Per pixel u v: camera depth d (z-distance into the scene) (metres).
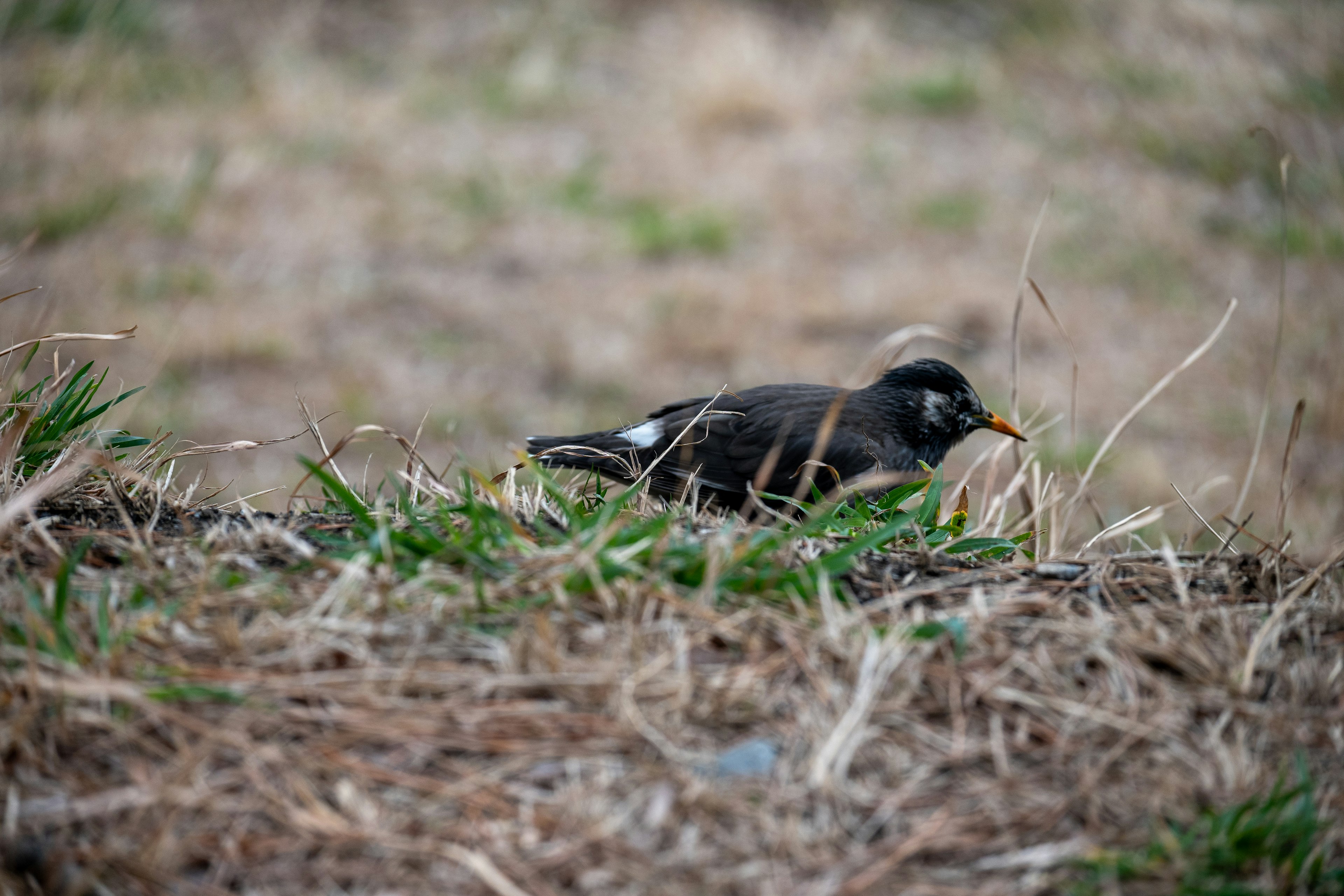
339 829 4.38
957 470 15.42
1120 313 21.50
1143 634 5.46
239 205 24.14
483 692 4.89
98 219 23.06
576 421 18.02
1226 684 5.25
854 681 5.03
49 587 5.33
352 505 6.18
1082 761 4.83
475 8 33.09
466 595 5.35
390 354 19.61
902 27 32.50
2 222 22.52
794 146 27.11
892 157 26.73
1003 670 5.17
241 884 4.26
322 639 5.06
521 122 28.28
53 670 4.76
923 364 10.87
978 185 25.80
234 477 15.45
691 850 4.39
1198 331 20.94
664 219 23.88
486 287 21.89
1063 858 4.43
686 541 6.04
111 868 4.25
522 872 4.29
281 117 27.62
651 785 4.59
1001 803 4.64
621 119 28.47
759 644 5.20
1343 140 26.03
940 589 5.88
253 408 17.70
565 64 30.81
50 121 26.42
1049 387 19.11
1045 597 5.82
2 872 4.23
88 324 19.45
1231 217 24.77
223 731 4.62
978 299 21.56
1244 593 6.14
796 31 32.22
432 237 23.48
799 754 4.73
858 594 5.80
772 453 7.72
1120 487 15.77
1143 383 19.33
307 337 19.84
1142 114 27.78
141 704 4.61
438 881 4.28
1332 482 16.23
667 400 18.73
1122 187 25.78
